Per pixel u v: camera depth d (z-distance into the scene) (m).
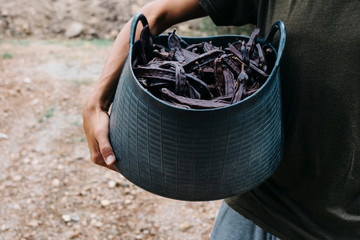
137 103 0.87
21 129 3.72
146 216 2.92
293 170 1.21
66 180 3.20
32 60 5.26
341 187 1.18
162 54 1.01
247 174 0.93
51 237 2.71
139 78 0.94
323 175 1.18
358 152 1.12
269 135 0.93
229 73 0.93
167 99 0.89
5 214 2.86
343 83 1.04
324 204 1.23
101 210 2.95
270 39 1.09
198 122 0.82
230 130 0.85
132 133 0.90
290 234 1.31
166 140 0.86
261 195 1.29
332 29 1.02
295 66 1.09
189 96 0.91
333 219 1.25
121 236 2.74
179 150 0.86
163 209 2.99
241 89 0.89
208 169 0.88
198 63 0.97
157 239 2.73
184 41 1.14
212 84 0.97
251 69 0.98
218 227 1.50
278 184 1.27
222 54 0.99
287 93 1.13
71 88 4.50
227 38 1.17
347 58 1.02
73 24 7.20
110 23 7.46
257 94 0.85
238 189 0.94
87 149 3.54
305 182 1.22
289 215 1.29
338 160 1.13
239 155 0.89
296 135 1.15
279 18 1.11
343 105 1.06
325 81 1.06
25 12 7.11
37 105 4.11
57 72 4.91
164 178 0.91
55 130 3.75
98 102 1.11
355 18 1.00
